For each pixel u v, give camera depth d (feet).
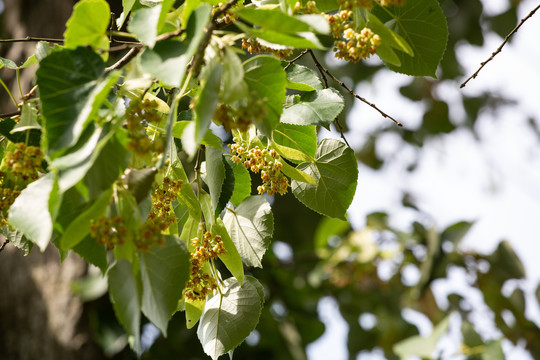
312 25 5.51
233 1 5.60
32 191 5.61
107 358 8.93
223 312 6.02
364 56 5.77
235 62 5.48
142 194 5.54
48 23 9.76
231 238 6.15
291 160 6.21
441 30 6.10
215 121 5.54
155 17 5.53
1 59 5.96
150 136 5.90
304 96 6.10
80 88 5.49
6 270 9.00
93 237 5.55
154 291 5.59
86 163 5.43
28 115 5.85
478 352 9.18
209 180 6.03
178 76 5.41
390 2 5.73
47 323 8.76
